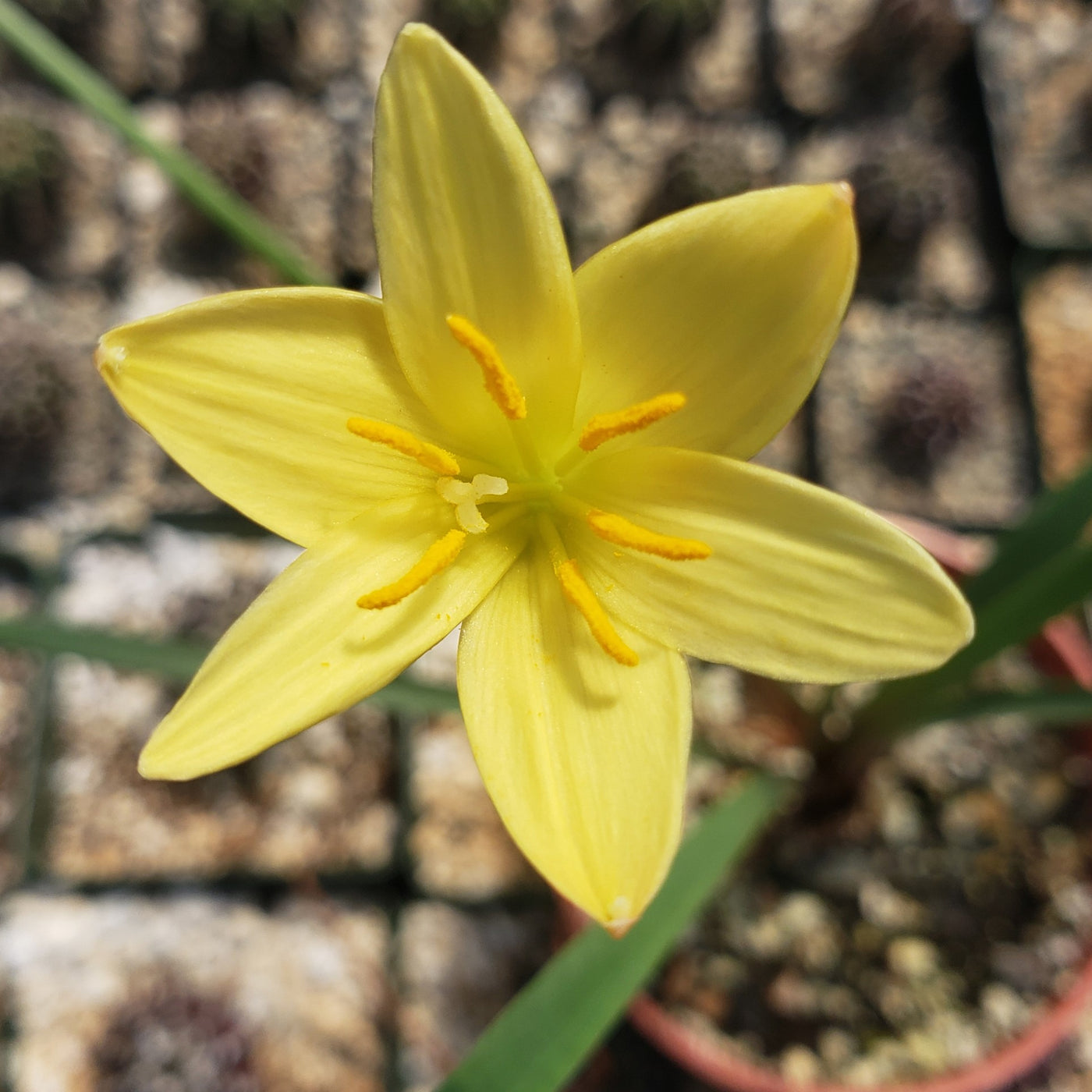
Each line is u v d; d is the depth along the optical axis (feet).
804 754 0.40
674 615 0.25
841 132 0.70
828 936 0.40
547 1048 0.24
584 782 0.24
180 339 0.24
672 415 0.25
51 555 0.54
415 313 0.25
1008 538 0.32
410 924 0.49
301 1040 0.45
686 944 0.40
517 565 0.28
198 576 0.54
